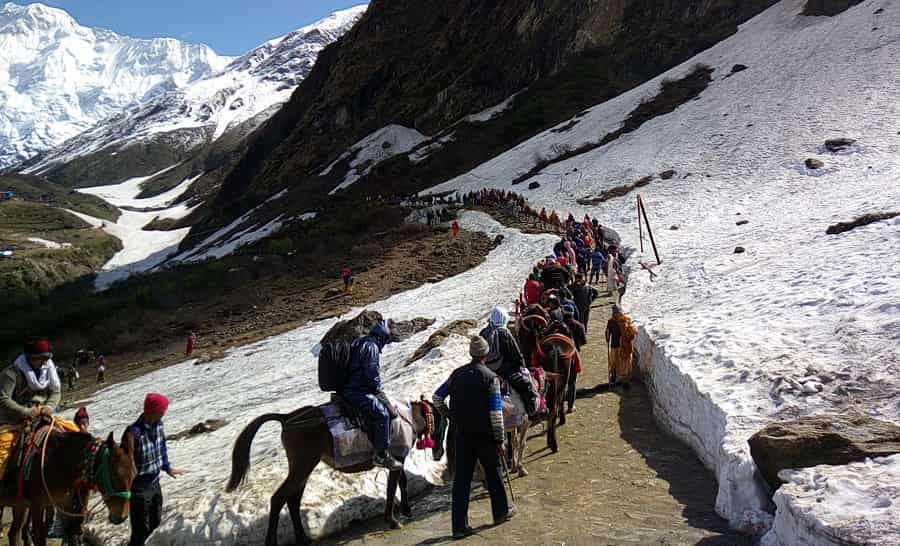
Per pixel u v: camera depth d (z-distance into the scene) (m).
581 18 92.38
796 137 42.31
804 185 34.19
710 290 16.27
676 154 46.59
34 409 7.32
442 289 30.77
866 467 5.54
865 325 9.09
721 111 52.84
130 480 6.96
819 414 7.12
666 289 18.64
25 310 67.00
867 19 60.47
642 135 54.59
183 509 7.79
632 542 6.23
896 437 5.95
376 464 7.27
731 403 7.90
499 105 90.12
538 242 35.75
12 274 98.81
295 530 7.21
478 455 7.02
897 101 43.34
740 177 38.72
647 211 35.59
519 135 79.56
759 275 15.68
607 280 22.09
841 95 47.16
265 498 7.77
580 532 6.58
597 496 7.60
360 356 7.29
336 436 7.04
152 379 28.59
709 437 8.09
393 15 122.56
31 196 194.50
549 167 56.44
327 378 7.31
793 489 5.46
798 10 70.69
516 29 99.44
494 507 7.01
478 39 105.25
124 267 117.06
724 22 81.31
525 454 9.45
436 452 7.98
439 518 7.63
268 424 14.76
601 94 80.81
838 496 5.14
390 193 75.81
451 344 14.45
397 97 108.44
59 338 45.31
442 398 7.58
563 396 9.93
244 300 40.44
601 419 10.75
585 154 56.34
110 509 6.97
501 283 28.19
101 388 30.39
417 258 39.81
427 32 116.00
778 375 8.19
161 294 48.44
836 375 7.87
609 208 38.88
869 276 11.47
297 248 53.28
